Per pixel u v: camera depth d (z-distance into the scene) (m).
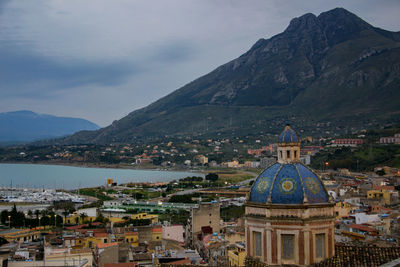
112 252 127.38
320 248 63.47
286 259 62.53
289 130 68.31
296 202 62.78
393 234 147.00
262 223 64.12
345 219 181.12
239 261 118.44
